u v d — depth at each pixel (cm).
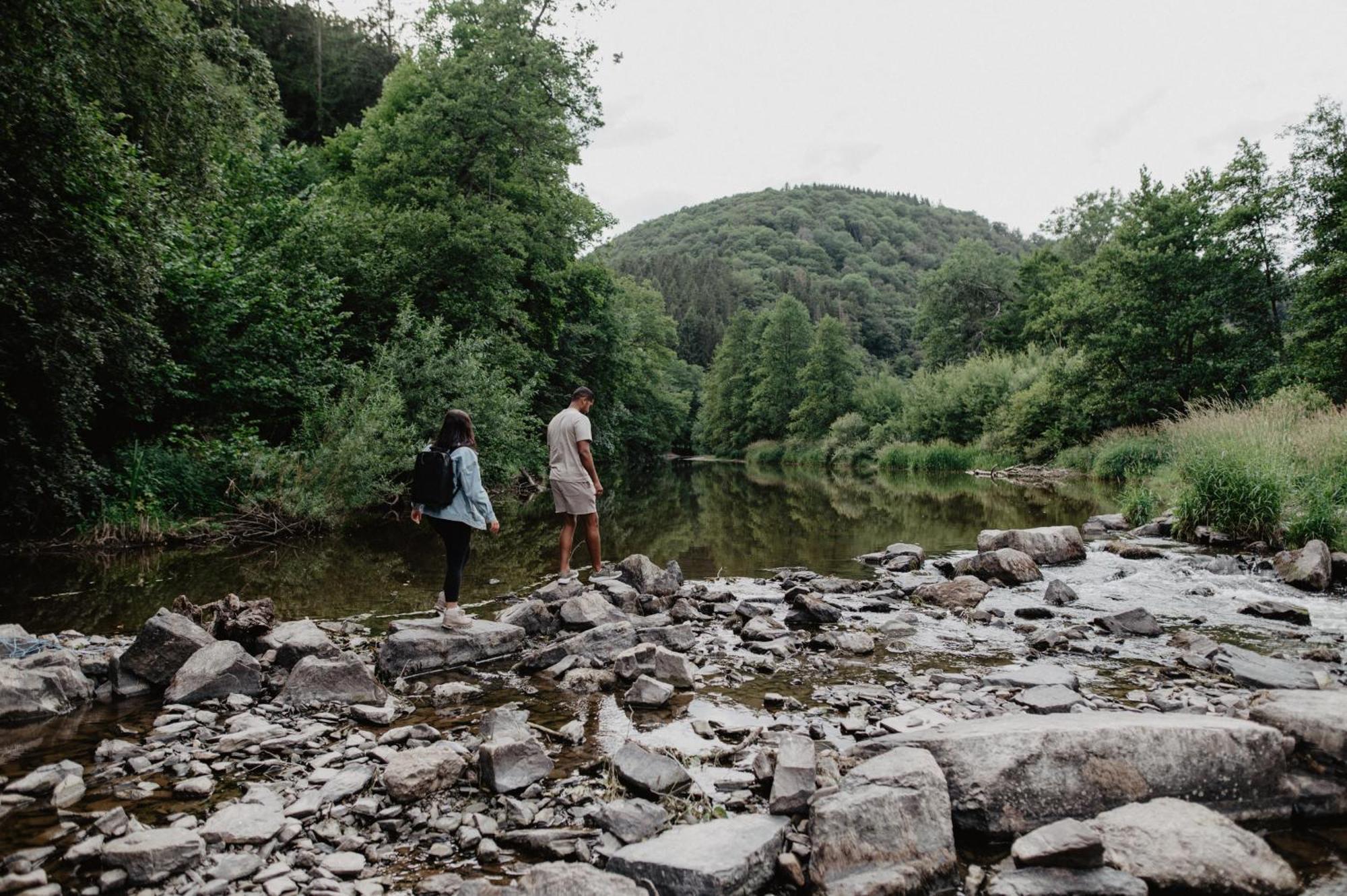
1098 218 5206
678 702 470
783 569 945
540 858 294
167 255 1296
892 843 283
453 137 2241
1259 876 272
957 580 775
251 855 289
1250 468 1097
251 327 1446
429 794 343
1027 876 271
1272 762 332
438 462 575
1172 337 2691
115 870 273
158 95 1111
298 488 1272
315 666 475
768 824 298
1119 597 771
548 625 635
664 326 5003
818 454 5572
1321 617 684
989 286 5803
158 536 1109
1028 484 2648
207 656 489
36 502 1069
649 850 278
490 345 2077
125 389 1181
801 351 6788
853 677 521
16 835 304
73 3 959
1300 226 2306
